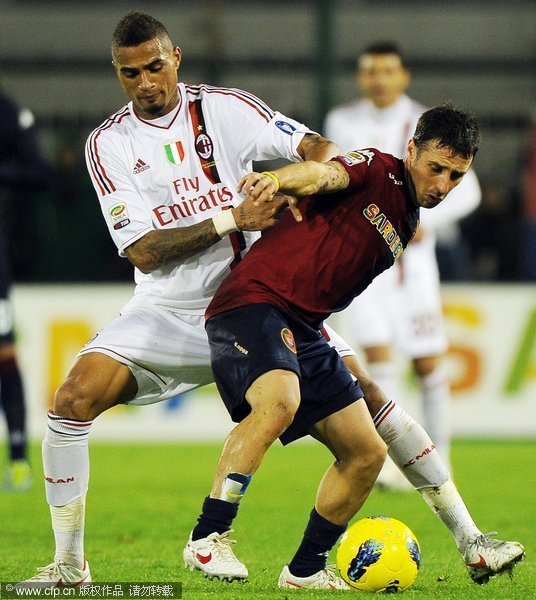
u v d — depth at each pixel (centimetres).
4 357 3112
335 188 1656
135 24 1750
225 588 1733
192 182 1814
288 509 2702
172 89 1786
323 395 1686
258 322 1631
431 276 3134
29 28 5269
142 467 3519
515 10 5359
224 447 1574
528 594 1688
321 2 4628
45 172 3222
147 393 1822
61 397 1697
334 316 4109
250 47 5253
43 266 4606
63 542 1709
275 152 1812
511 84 5116
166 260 1770
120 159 1809
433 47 5381
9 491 3061
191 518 2580
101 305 4188
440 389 3150
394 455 1800
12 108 3178
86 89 5122
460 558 2050
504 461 3662
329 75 4644
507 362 4241
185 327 1811
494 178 5106
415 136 1688
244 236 1819
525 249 4800
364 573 1672
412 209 1714
